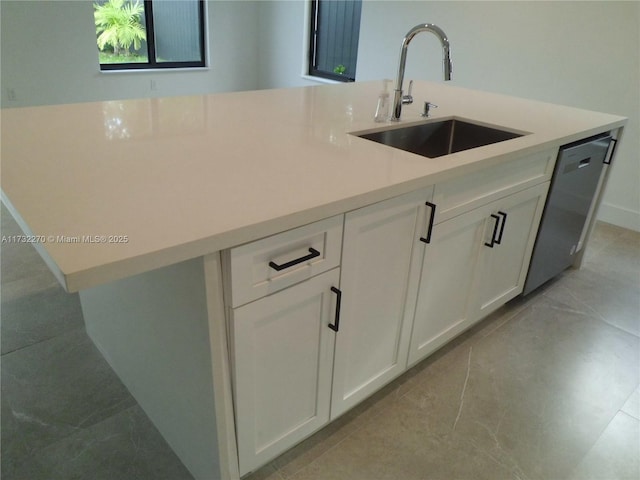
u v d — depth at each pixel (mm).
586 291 2545
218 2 5648
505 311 2346
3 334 2023
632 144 3211
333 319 1330
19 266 2535
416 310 1649
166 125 1658
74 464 1471
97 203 1019
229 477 1275
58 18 4555
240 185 1163
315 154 1434
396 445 1583
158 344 1361
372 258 1364
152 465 1478
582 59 3270
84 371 1848
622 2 3008
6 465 1455
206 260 973
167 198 1063
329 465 1500
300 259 1127
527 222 2029
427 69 4234
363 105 2186
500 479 1487
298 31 5605
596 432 1679
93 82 4980
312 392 1396
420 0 4105
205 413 1214
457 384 1863
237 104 2047
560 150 1964
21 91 4562
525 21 3480
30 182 1110
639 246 3098
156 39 5457
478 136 2090
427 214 1472
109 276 809
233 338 1090
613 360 2043
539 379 1913
